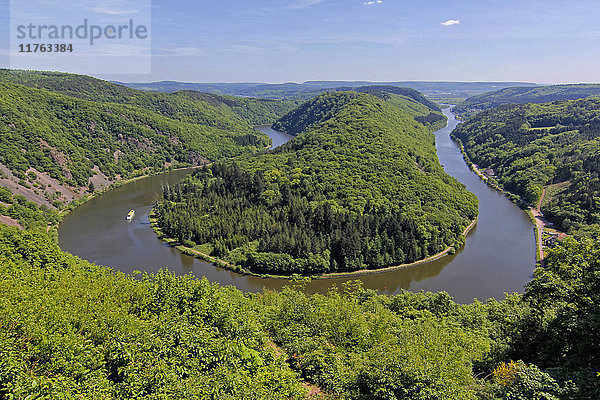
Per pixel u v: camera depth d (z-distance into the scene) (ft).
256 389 76.18
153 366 74.59
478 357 106.01
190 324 94.89
